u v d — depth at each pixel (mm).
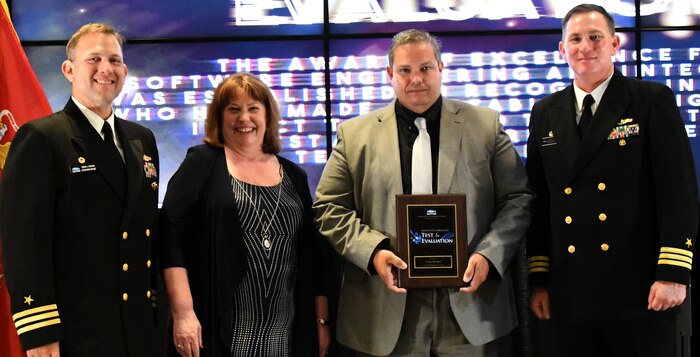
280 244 2590
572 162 2545
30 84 3020
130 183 2381
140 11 3740
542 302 2691
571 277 2516
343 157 2721
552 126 2645
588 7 2584
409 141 2672
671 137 2432
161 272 2572
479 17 3695
